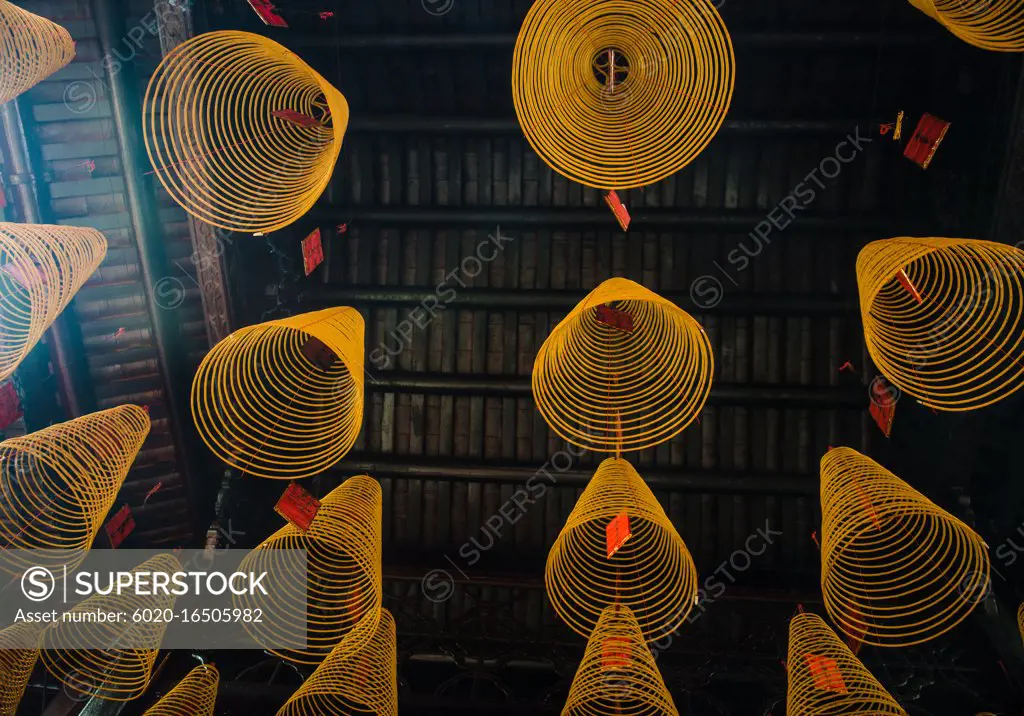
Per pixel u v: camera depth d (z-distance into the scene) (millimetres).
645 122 3170
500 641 4070
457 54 3928
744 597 4035
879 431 4121
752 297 4137
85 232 3189
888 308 3486
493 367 4297
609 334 3521
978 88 3379
